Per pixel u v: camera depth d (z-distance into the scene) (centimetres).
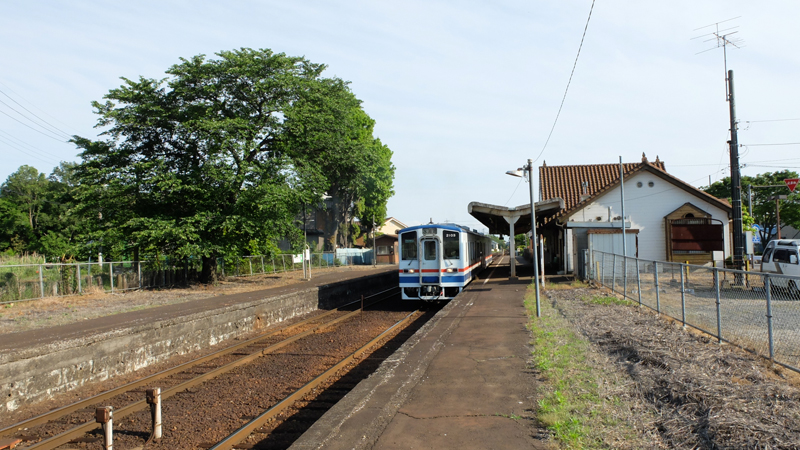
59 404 780
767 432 421
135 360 1003
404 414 540
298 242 2542
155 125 2131
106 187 2067
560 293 1617
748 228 2842
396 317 1638
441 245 1819
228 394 812
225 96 2208
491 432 481
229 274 2788
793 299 718
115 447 607
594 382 616
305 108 2236
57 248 3669
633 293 1428
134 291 2084
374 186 4697
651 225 2355
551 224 2825
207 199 2162
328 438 479
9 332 1128
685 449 423
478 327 1060
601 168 3061
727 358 671
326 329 1436
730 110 1706
